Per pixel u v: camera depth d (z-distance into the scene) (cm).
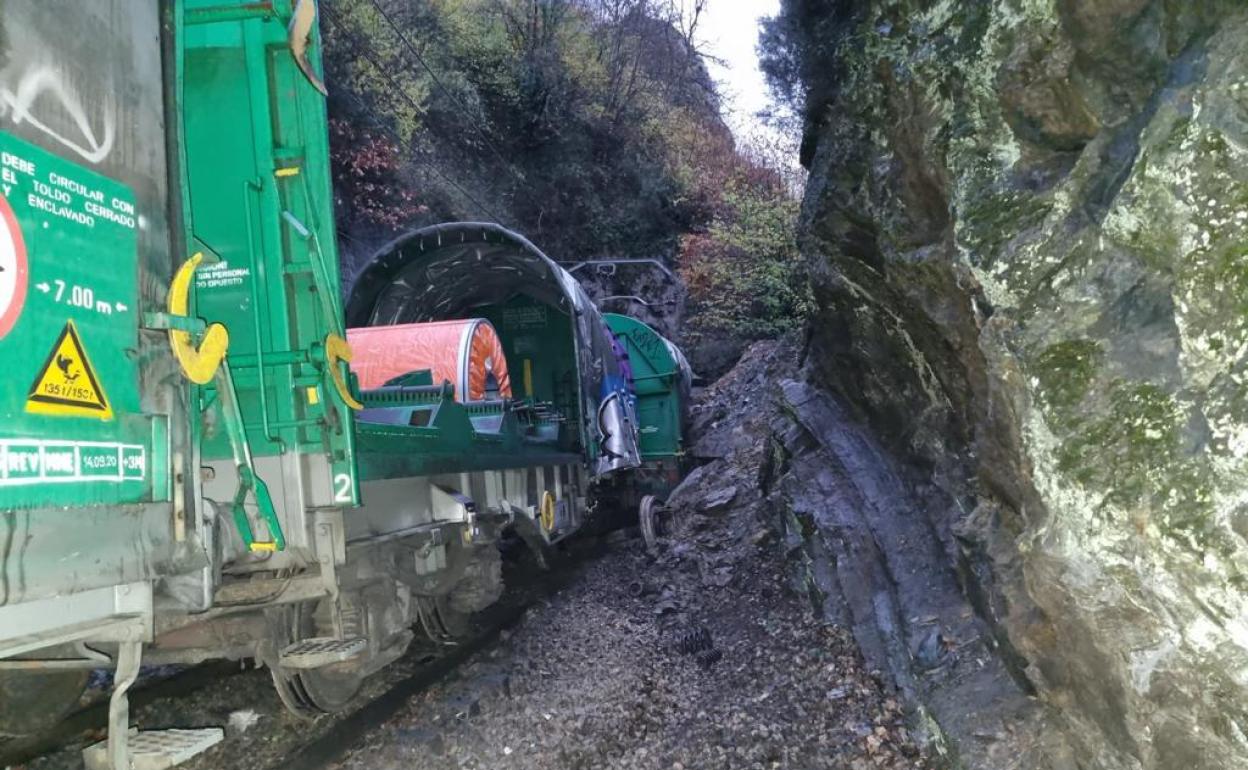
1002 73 381
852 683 542
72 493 241
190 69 437
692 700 566
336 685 513
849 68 583
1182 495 259
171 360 293
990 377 365
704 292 2223
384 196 1922
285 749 495
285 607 464
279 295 432
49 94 246
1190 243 264
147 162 293
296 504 430
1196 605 259
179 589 323
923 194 472
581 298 1100
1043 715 407
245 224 434
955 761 415
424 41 2102
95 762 305
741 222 2067
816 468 771
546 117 2477
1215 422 253
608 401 1188
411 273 1026
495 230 973
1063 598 327
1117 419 291
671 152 2800
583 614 789
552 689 589
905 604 551
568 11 2619
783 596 736
